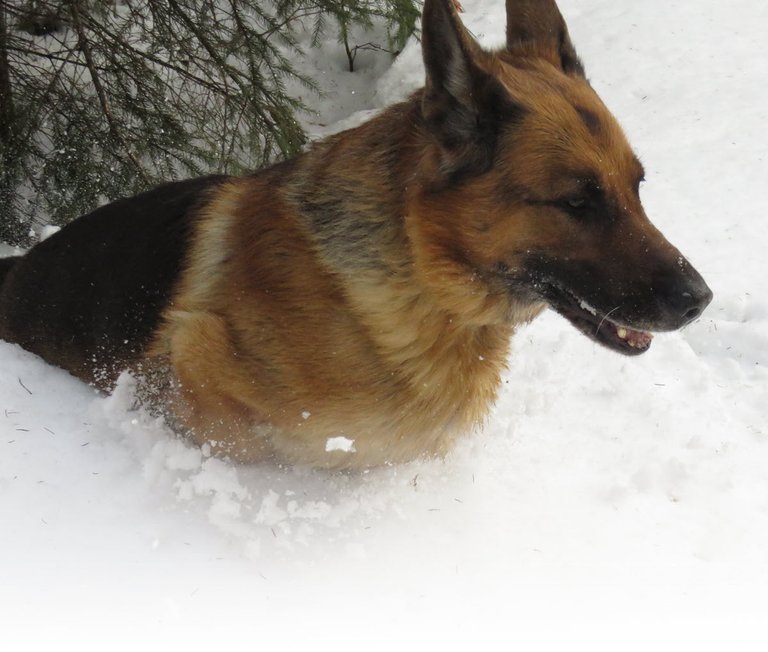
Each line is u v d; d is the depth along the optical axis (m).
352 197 2.10
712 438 2.37
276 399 2.14
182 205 2.27
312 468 2.22
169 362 2.22
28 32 3.11
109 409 2.25
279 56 3.26
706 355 2.62
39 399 2.29
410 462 2.23
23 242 3.08
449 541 2.14
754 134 3.48
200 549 2.10
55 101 3.02
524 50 2.14
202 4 3.07
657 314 2.03
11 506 2.11
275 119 3.13
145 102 3.04
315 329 2.10
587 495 2.23
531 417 2.38
